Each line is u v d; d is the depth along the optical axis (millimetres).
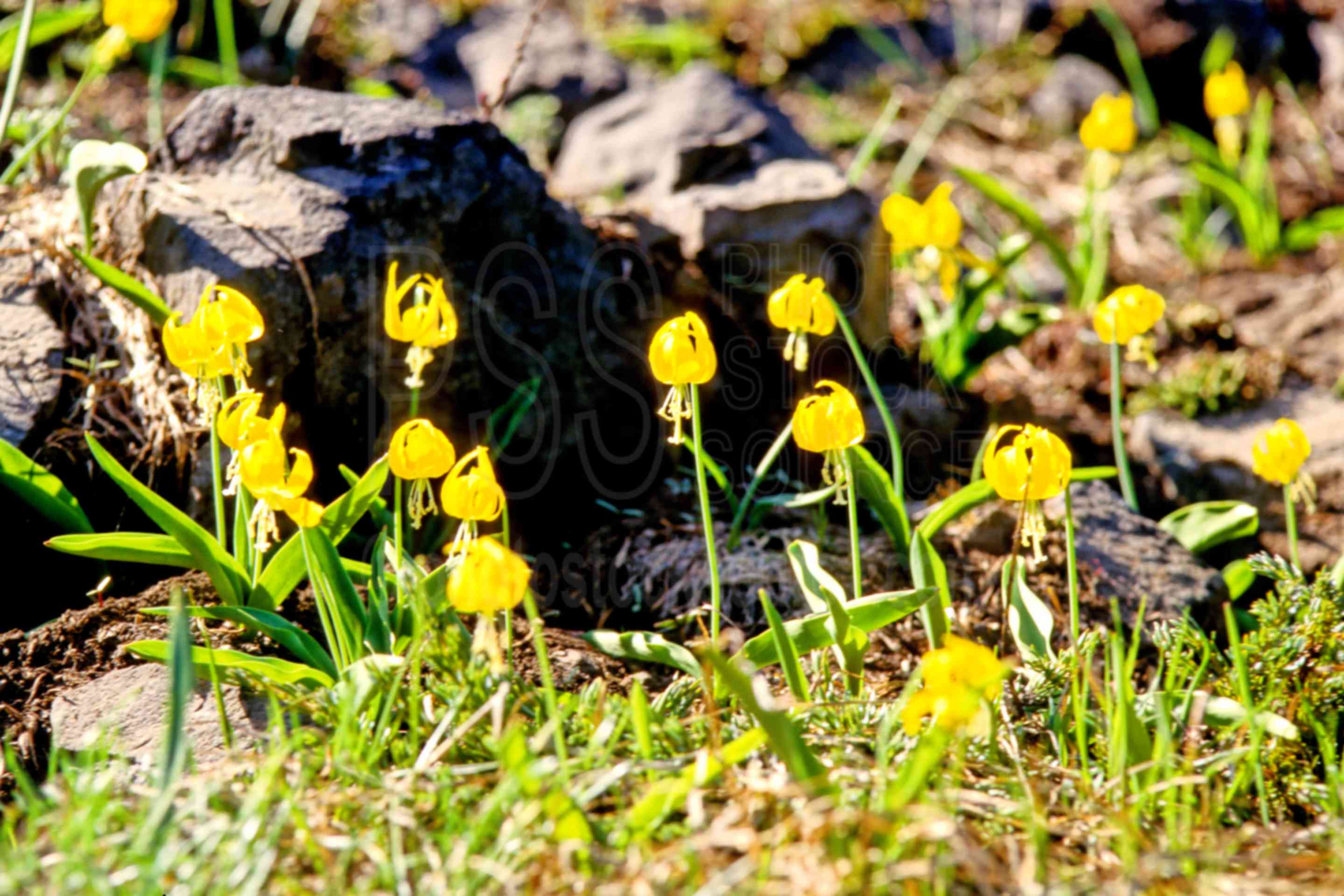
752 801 1954
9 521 3025
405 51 6137
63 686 2611
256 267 3193
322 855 1889
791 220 4188
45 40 4602
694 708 2479
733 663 2270
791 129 4945
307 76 5691
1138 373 4785
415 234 3492
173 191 3402
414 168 3516
